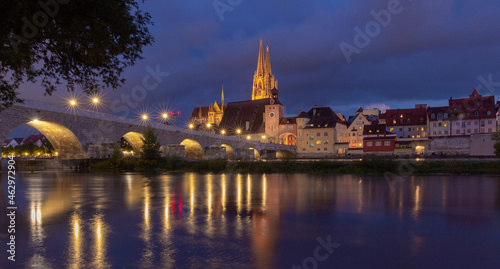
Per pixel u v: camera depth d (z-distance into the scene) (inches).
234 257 313.4
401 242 367.2
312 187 980.6
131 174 1729.8
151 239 375.6
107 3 359.9
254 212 553.3
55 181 1258.6
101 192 860.0
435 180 1237.1
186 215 524.1
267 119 5782.5
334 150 4822.8
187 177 1469.0
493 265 294.7
